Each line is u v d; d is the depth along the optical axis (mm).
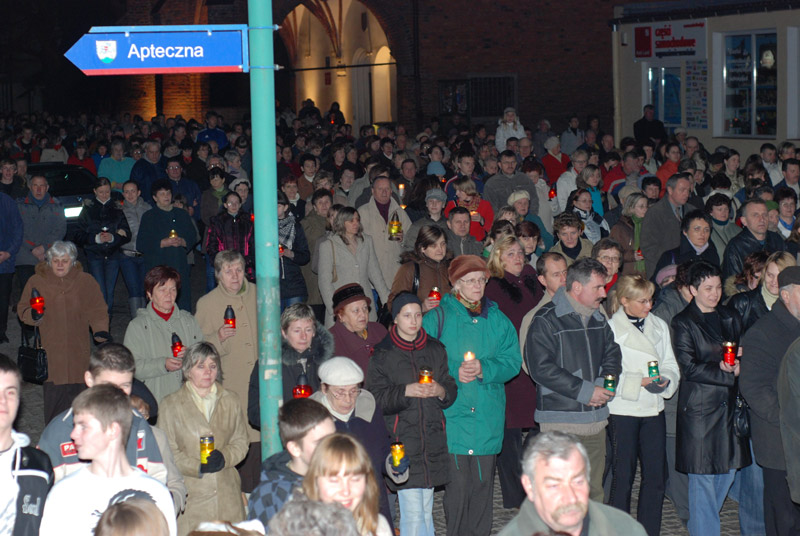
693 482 6551
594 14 32531
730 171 14375
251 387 6055
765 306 7035
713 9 22078
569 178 13750
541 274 6957
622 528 3936
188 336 7043
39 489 4516
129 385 5359
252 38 4758
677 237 10250
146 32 4684
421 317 6094
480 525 6504
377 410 5750
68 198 17516
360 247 9633
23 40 39344
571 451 3779
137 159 16594
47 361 7949
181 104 32531
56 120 30953
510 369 6449
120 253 11820
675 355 6500
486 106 32250
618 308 6621
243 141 19750
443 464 6098
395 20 31312
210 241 10812
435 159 15914
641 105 24406
